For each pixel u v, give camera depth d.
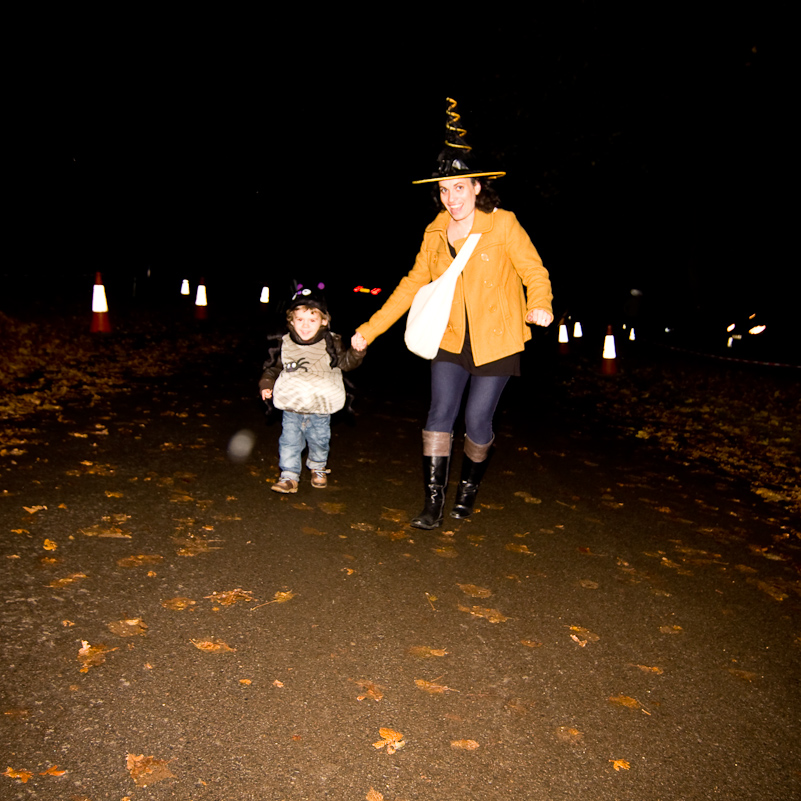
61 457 6.01
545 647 3.76
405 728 3.03
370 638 3.67
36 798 2.49
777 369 17.92
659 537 5.56
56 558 4.18
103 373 10.09
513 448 8.06
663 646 3.90
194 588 4.00
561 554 5.01
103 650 3.34
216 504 5.28
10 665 3.17
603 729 3.16
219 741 2.84
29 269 21.33
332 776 2.73
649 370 17.16
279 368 5.45
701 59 17.42
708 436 10.12
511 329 4.80
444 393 5.01
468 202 4.60
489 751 2.95
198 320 17.19
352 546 4.78
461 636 3.78
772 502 6.97
